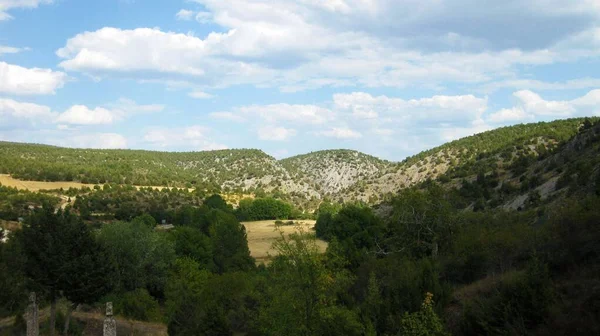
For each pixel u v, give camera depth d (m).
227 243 74.88
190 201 161.25
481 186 102.19
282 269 27.66
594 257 25.86
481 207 83.38
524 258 31.45
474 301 27.67
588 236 26.28
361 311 29.11
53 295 31.12
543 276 24.25
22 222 33.72
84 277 30.91
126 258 52.81
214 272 67.06
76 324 34.91
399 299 29.39
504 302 24.66
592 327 20.73
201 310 36.03
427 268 31.12
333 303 27.78
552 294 23.25
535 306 23.02
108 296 44.34
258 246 98.31
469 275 35.31
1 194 124.00
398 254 51.12
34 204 121.06
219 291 42.06
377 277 37.28
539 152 124.62
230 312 38.06
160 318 43.25
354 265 46.47
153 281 55.25
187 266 56.22
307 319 26.33
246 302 40.38
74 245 31.77
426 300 24.56
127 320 40.94
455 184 124.31
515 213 57.88
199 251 67.50
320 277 26.77
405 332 24.08
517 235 33.53
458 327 26.73
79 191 150.00
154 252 56.62
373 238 72.38
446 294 30.16
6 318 37.12
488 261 34.06
